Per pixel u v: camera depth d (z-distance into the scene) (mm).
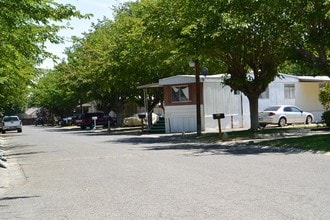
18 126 54406
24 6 13648
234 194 9281
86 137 34500
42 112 106375
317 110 40344
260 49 26891
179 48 26047
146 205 8648
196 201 8758
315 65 22094
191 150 19797
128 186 10992
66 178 13203
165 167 14227
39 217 8219
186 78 34688
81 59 50844
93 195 10102
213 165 14180
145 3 32781
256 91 28500
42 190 11352
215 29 22906
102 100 54188
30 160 19344
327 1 18484
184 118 35344
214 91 34969
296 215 7289
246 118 36594
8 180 14055
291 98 38938
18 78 24828
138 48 37156
